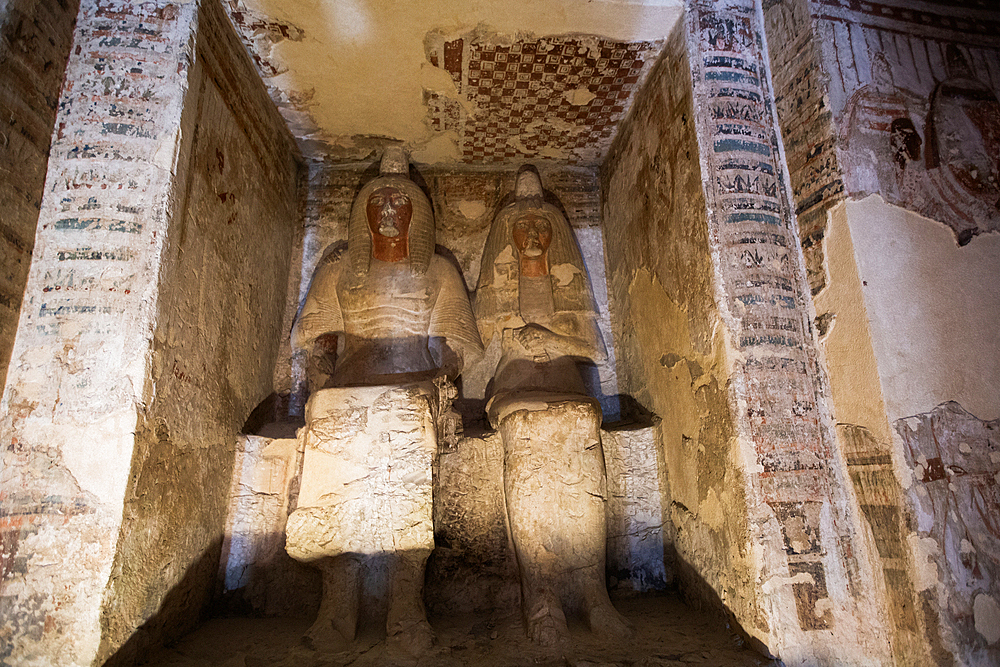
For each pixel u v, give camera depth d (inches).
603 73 133.4
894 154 101.5
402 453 109.5
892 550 89.7
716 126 110.0
